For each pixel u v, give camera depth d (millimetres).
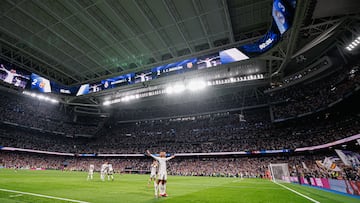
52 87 50125
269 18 31281
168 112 66875
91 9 28562
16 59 43281
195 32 34250
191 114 63000
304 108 42781
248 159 46656
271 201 8023
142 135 64562
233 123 56375
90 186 13430
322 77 41438
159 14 29859
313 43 30078
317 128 40375
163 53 40969
